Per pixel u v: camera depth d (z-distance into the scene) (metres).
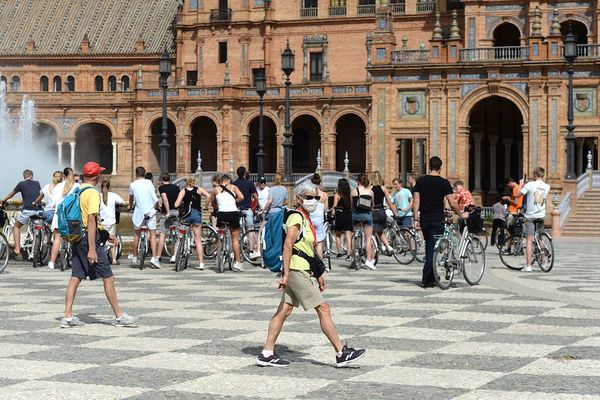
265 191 43.66
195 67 112.38
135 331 20.00
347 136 106.56
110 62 117.50
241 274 33.91
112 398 14.04
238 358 17.06
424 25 103.06
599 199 68.19
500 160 92.31
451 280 28.66
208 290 28.02
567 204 66.56
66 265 36.50
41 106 113.19
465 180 82.81
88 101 112.62
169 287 28.89
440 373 15.74
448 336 19.33
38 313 22.70
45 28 121.81
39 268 36.25
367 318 21.88
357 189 36.31
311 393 14.40
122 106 111.75
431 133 83.69
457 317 22.03
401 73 84.69
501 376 15.47
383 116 85.25
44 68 119.06
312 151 107.44
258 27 109.38
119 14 121.56
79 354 17.41
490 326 20.64
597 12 90.38
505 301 25.16
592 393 14.26
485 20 92.25
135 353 17.50
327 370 16.08
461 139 82.94
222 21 109.94
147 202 36.16
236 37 109.94
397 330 20.12
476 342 18.61
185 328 20.36
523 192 34.59
